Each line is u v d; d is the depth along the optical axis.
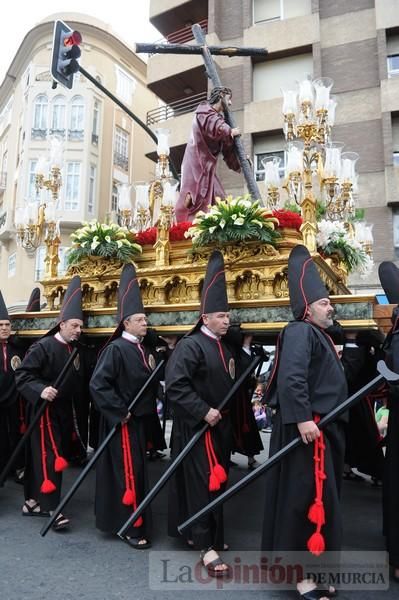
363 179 16.73
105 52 25.80
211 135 5.53
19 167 24.95
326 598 2.89
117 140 26.12
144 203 6.01
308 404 2.95
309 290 3.24
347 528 4.38
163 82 20.09
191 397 3.48
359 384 4.45
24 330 5.30
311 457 2.97
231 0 19.81
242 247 4.18
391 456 3.33
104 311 4.75
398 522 3.21
